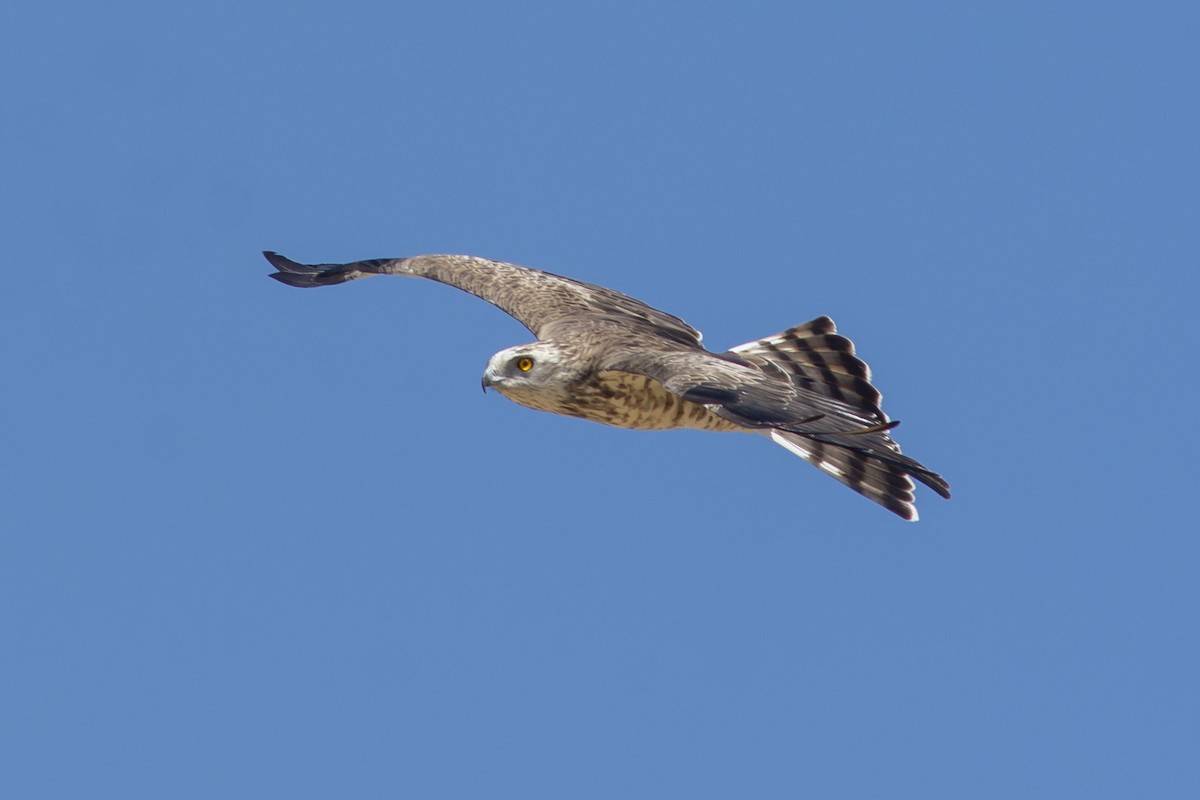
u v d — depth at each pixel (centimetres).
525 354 1560
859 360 1662
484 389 1577
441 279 1786
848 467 1661
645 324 1678
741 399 1360
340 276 1869
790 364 1678
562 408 1582
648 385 1552
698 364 1430
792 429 1302
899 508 1636
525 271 1792
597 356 1532
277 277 1908
